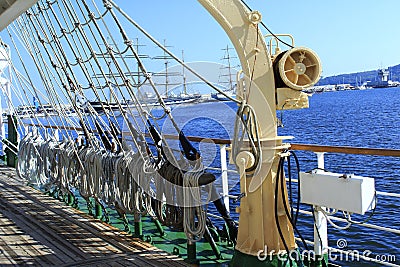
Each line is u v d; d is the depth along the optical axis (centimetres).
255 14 284
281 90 294
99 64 368
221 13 282
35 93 532
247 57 288
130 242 389
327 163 1405
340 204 288
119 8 282
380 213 732
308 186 304
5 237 408
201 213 323
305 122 3519
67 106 484
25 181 669
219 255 349
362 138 2309
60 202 547
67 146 505
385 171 1243
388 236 596
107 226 439
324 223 316
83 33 378
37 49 467
